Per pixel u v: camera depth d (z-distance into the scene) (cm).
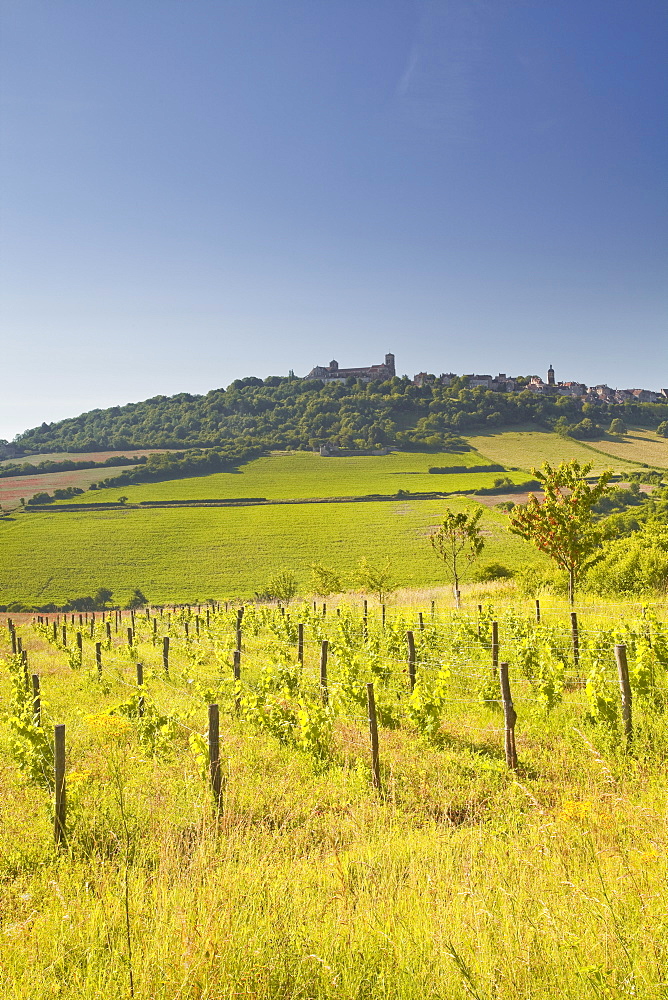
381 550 10112
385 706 1064
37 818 694
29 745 836
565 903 430
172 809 702
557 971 364
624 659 827
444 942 389
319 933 416
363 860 546
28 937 434
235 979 370
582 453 17850
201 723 1127
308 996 369
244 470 17338
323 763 866
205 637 2506
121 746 977
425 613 2448
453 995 355
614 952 370
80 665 1925
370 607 3422
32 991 374
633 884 443
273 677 1250
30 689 1362
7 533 11969
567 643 1482
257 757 920
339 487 14988
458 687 1238
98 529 12081
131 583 9525
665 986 336
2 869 583
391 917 430
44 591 9306
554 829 570
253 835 619
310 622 2366
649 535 3155
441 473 16350
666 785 691
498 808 685
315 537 11094
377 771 780
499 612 2312
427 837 607
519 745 891
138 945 408
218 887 463
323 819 684
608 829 572
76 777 734
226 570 9838
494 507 12144
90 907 470
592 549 2048
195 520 12494
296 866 535
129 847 610
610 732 843
